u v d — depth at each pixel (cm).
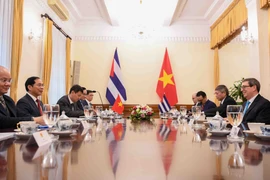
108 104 665
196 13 637
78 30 686
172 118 357
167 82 655
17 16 385
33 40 452
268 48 411
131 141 113
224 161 71
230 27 534
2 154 80
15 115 213
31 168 62
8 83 213
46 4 494
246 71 530
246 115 241
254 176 56
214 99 655
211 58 671
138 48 679
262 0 404
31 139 97
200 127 193
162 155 80
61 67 586
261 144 103
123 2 541
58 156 78
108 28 683
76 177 55
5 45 363
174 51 676
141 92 669
